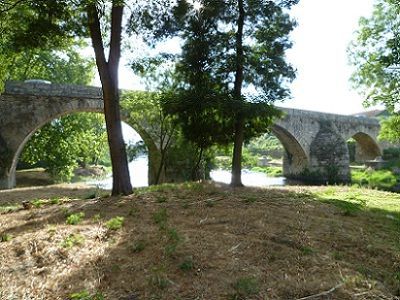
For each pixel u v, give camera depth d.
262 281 4.30
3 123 22.77
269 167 55.38
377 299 4.00
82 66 34.38
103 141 33.28
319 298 3.94
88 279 4.38
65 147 28.62
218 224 6.57
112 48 10.41
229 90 15.59
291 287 4.14
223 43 15.31
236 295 3.98
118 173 10.62
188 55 15.80
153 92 20.19
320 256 5.11
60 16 9.38
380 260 5.25
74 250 5.24
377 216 8.26
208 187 12.59
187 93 15.88
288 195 10.90
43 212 8.28
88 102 24.67
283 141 41.12
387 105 17.67
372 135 48.59
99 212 7.81
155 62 15.69
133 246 5.32
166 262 4.75
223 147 18.52
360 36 17.44
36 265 4.84
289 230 6.24
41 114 23.55
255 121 15.86
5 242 5.80
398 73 16.75
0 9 9.72
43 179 29.02
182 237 5.61
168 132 21.86
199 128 17.02
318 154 39.06
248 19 15.38
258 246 5.35
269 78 15.34
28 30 10.41
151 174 25.73
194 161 23.12
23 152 28.14
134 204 8.62
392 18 16.56
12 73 30.20
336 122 43.09
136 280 4.33
